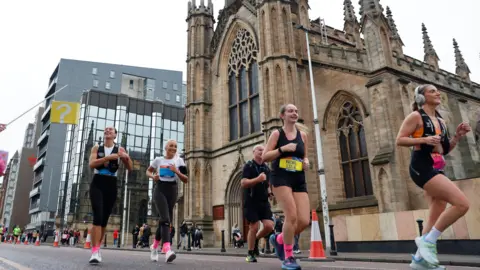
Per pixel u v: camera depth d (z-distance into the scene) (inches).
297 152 257.0
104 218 343.3
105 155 341.7
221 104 1454.2
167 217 366.6
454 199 209.8
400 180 887.1
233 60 1466.5
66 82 3924.7
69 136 3280.0
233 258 562.9
